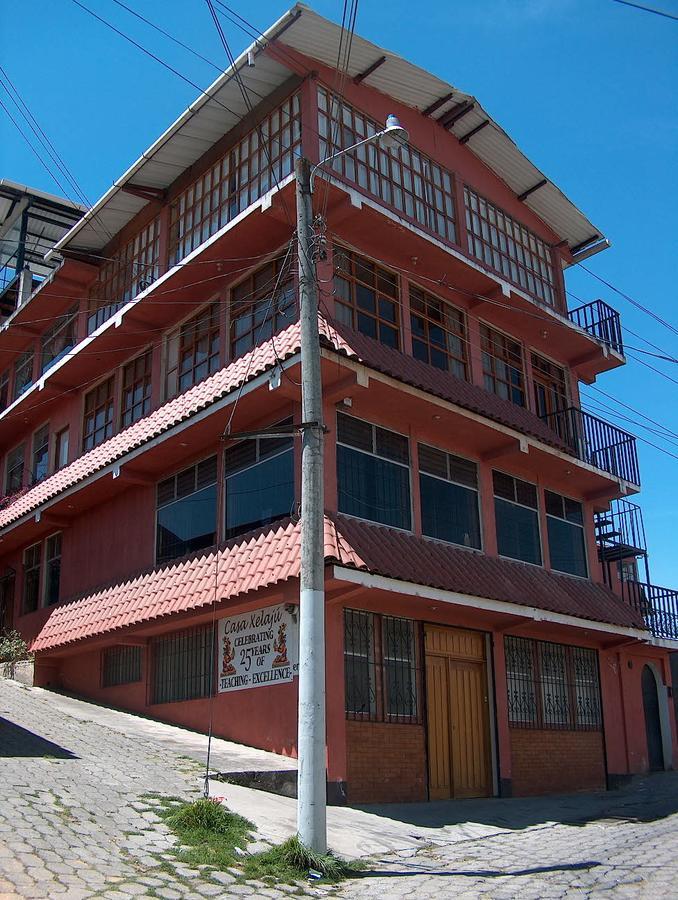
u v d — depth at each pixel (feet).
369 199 48.60
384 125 54.34
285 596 40.81
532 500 60.34
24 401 71.41
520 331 63.31
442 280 56.24
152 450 52.85
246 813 31.73
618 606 62.03
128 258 64.28
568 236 69.05
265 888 24.34
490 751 50.37
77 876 22.58
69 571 64.49
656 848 31.04
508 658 53.72
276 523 44.86
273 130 51.72
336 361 42.80
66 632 57.77
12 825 25.30
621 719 63.26
